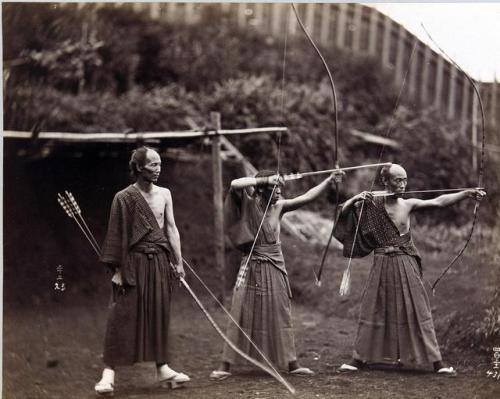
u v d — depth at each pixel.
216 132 5.92
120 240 3.68
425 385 3.78
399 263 4.03
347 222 4.18
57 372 4.16
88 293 5.90
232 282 6.41
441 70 8.02
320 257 6.61
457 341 4.54
